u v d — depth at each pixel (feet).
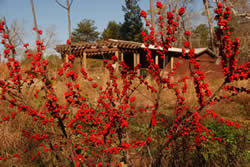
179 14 5.25
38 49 4.91
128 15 112.27
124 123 5.36
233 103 18.90
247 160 8.19
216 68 45.01
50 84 4.96
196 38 92.17
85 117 5.75
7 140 10.18
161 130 11.48
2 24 4.67
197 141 6.41
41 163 9.00
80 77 15.25
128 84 6.12
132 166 7.63
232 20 57.41
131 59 63.16
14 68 4.91
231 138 11.02
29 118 11.27
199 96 5.37
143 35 5.65
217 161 8.16
